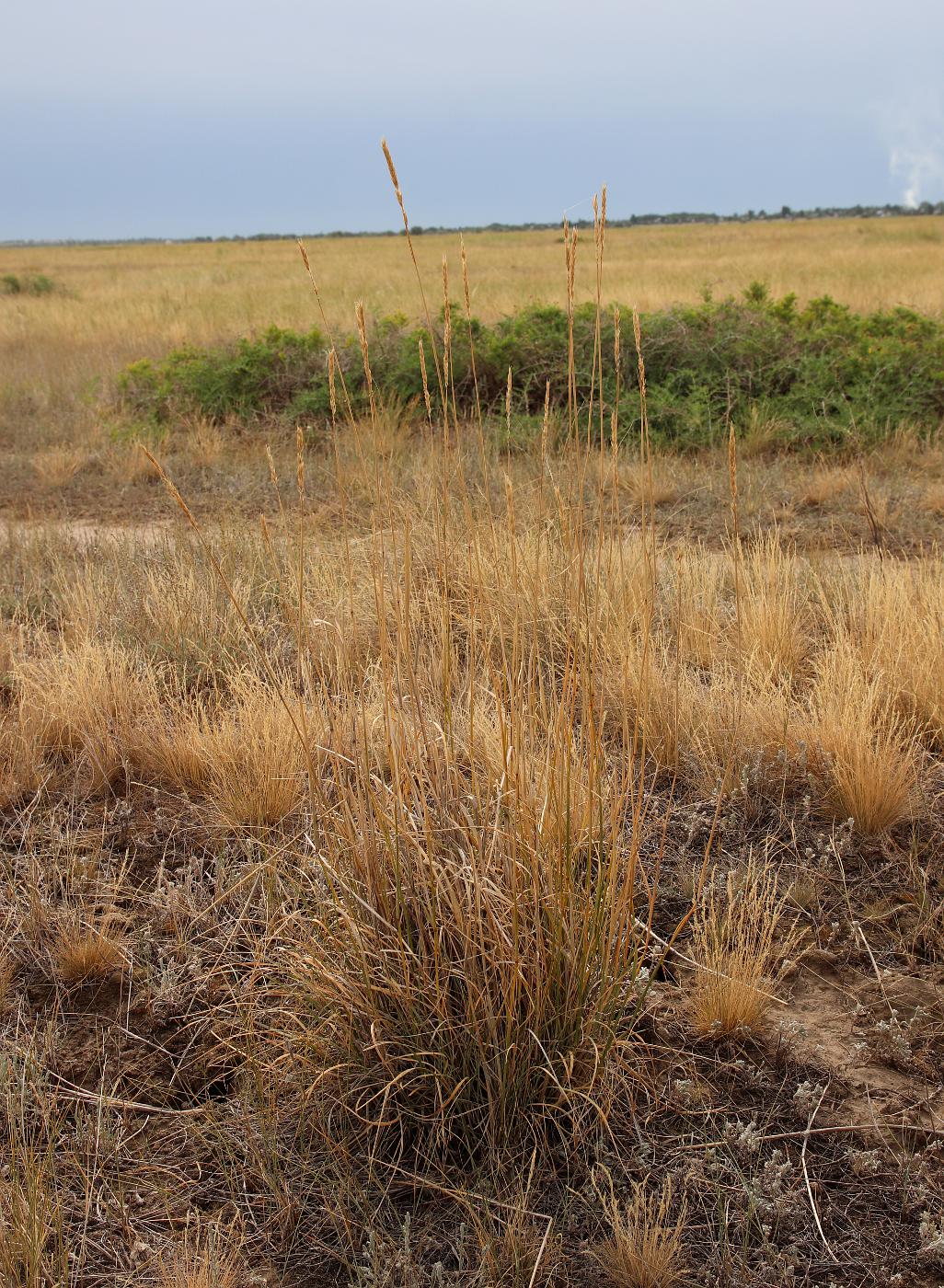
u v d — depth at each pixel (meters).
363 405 9.41
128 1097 2.46
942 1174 2.18
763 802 3.51
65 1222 2.13
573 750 2.81
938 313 12.06
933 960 2.82
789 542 6.30
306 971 2.43
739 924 2.76
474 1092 2.28
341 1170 2.22
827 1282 1.97
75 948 2.83
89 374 12.43
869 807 3.31
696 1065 2.48
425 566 4.47
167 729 3.89
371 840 2.38
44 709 3.95
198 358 10.92
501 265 28.58
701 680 4.19
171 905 3.00
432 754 2.47
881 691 3.86
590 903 2.29
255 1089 2.38
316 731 3.46
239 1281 2.00
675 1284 1.96
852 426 8.10
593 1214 2.11
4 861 3.23
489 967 2.27
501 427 8.45
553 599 4.19
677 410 8.66
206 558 5.35
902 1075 2.45
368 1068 2.30
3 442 9.99
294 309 17.12
